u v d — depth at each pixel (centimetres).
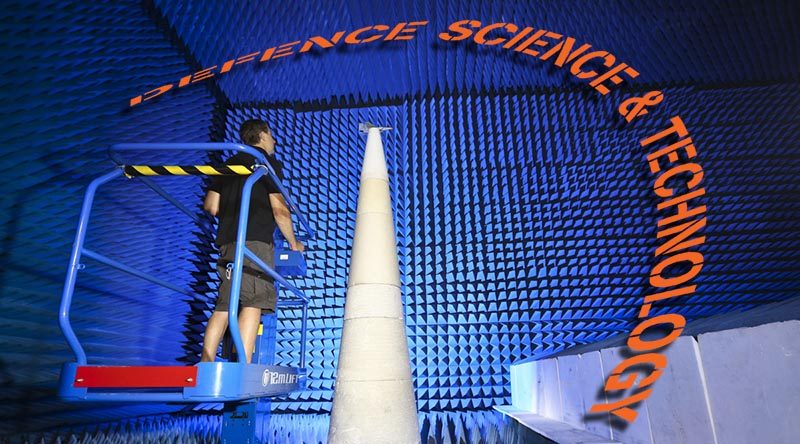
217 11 371
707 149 420
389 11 389
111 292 295
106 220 298
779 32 405
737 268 371
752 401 97
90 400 126
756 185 404
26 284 238
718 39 409
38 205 249
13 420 214
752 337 98
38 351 235
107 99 311
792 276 362
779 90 443
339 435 167
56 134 268
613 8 387
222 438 177
